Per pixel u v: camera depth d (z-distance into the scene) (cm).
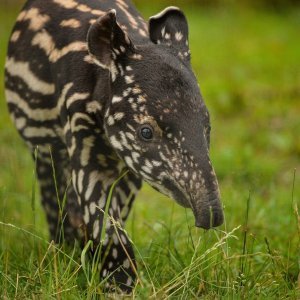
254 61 2788
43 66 1216
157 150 1039
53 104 1219
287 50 2944
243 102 2344
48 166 1303
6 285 1131
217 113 2286
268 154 2022
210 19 3334
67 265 1182
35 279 1127
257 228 1415
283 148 2034
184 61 1092
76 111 1135
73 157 1151
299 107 2323
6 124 1964
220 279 1136
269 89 2472
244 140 2091
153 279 1134
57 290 1075
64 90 1157
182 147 1023
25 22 1270
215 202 996
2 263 1214
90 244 1119
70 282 1108
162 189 1049
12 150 1808
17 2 3112
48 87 1215
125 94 1060
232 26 3238
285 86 2505
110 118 1076
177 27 1116
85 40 1163
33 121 1259
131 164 1071
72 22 1195
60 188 1298
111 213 1136
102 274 1125
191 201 1009
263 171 1845
